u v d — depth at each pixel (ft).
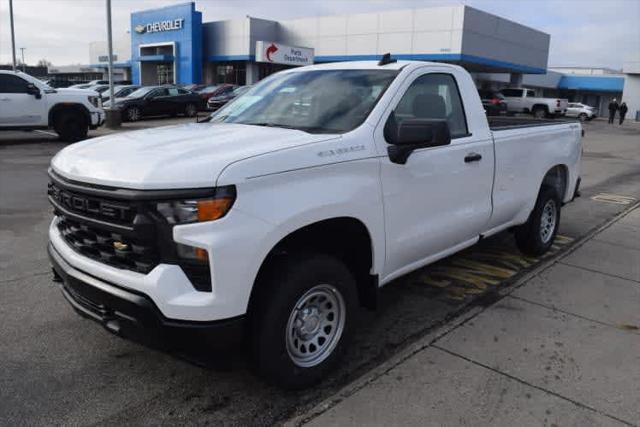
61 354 12.50
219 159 9.52
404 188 12.65
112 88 71.10
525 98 132.36
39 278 17.13
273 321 10.13
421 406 10.68
